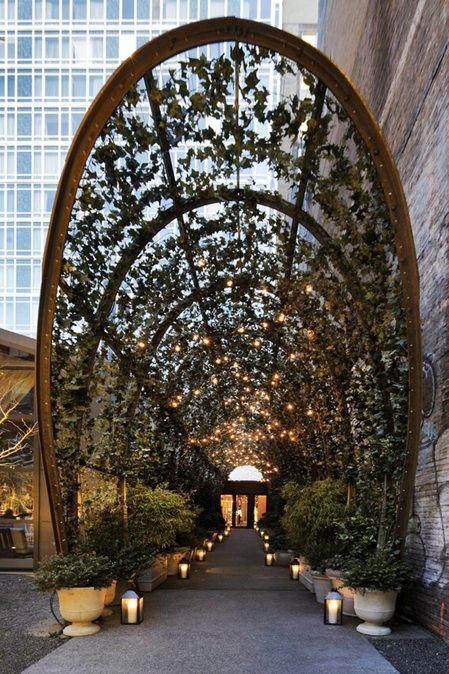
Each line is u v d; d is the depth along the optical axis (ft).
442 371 17.49
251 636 17.12
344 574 17.69
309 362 29.48
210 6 105.29
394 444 18.10
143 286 22.13
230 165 17.51
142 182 17.67
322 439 29.25
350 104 15.44
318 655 15.08
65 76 106.63
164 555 27.73
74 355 18.79
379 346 18.38
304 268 30.55
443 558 16.72
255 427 50.98
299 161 16.90
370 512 20.13
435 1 18.65
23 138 106.63
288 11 84.43
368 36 28.25
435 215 18.47
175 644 16.19
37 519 31.94
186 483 41.24
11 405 32.81
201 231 21.45
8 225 106.52
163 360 28.89
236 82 15.66
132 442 25.82
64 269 17.81
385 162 16.08
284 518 30.17
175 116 16.03
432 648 15.71
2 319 105.19
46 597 23.73
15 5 106.42
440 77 18.15
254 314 28.71
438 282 18.08
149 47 14.62
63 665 14.23
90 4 106.42
